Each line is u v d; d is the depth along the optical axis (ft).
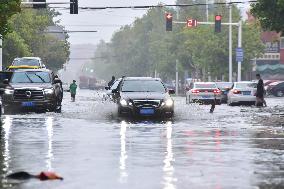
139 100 197.67
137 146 118.83
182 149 113.80
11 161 97.09
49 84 236.22
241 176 82.58
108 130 155.84
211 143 124.88
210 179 80.18
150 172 85.97
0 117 205.26
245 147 117.50
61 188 73.92
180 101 387.55
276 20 308.19
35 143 124.36
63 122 183.93
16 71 240.73
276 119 202.08
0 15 256.73
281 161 97.25
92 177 81.76
